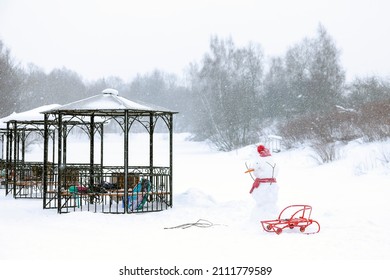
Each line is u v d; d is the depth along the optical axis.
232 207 14.74
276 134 46.25
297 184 22.58
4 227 11.87
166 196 15.04
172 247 9.58
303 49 59.88
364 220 12.11
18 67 62.81
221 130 53.53
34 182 19.06
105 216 13.21
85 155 46.31
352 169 24.78
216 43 59.06
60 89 97.12
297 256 8.79
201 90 59.38
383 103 32.47
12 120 18.34
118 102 14.25
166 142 63.59
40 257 8.64
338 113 36.47
